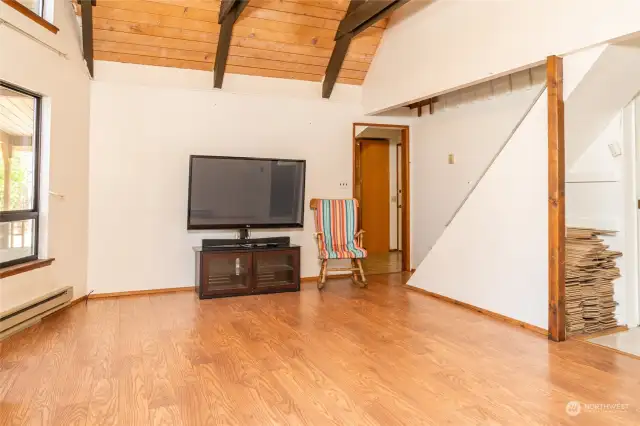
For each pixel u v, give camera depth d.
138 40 4.47
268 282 4.93
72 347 3.05
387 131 7.41
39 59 3.64
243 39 4.74
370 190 7.88
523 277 3.54
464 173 5.41
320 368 2.70
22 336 3.28
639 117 3.62
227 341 3.20
